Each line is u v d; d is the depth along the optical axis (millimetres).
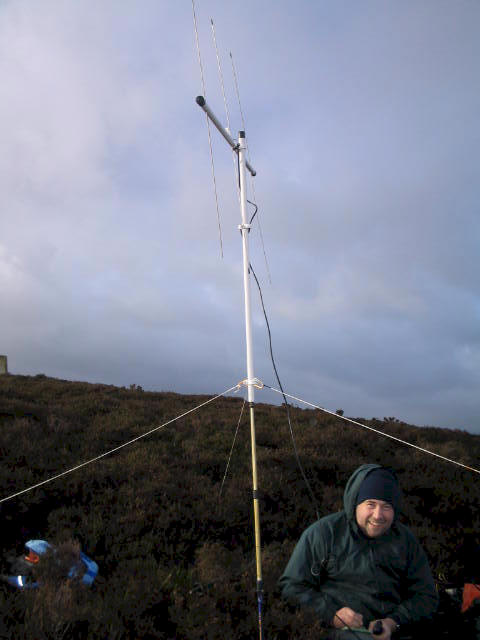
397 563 3961
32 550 4848
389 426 12406
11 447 7953
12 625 3709
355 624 3729
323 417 12672
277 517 6504
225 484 7508
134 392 15008
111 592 4418
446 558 5723
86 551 5387
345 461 8695
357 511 3994
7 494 6406
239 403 14664
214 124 5379
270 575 4848
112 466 7676
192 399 14867
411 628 3879
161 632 3918
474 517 7070
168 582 4684
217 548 5508
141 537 5742
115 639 3785
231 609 4281
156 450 8789
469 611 4164
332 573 4008
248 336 5293
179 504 6504
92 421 10422
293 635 3812
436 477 8383
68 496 6648
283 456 8656
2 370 16734
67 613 3846
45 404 11758
